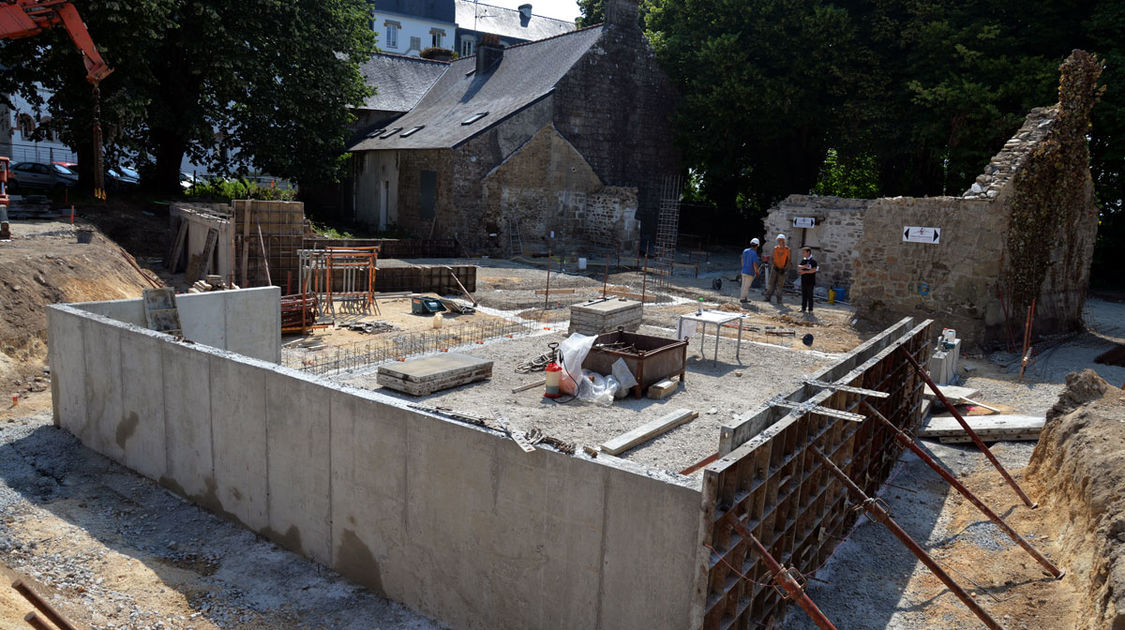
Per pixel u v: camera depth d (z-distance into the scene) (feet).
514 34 209.77
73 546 25.12
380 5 196.65
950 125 84.43
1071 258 59.21
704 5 107.65
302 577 24.25
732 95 99.45
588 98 107.86
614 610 18.34
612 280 82.74
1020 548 24.32
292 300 51.90
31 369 41.34
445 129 109.81
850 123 96.78
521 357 47.93
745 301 70.18
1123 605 16.25
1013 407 38.93
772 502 19.27
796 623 20.84
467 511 20.83
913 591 22.67
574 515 18.71
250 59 85.76
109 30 72.13
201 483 28.84
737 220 126.31
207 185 112.88
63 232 62.75
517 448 19.52
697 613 16.53
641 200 116.57
